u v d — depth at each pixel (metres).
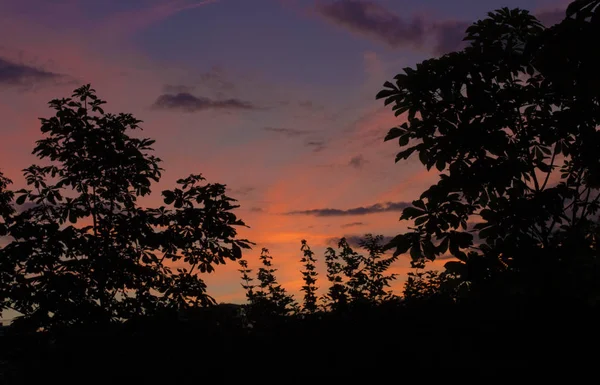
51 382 5.80
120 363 6.02
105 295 7.04
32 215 7.15
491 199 5.40
